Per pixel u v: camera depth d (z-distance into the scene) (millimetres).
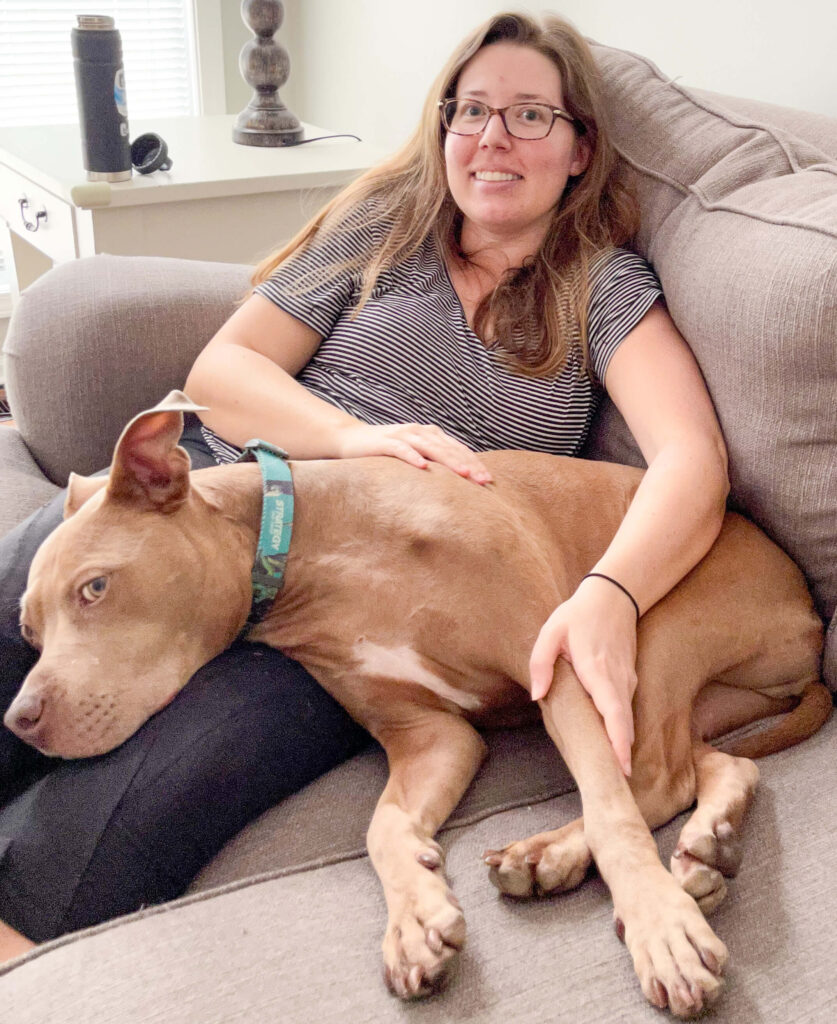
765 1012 841
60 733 1025
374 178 1639
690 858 959
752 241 1273
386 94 2816
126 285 1694
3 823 1066
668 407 1325
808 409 1213
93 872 1006
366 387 1467
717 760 1117
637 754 1098
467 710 1239
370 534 1194
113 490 1069
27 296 1716
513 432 1472
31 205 2410
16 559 1221
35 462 1696
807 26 1726
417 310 1484
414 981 850
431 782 1108
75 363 1640
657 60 2023
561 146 1479
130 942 918
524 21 1497
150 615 1071
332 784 1174
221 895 984
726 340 1277
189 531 1105
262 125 2514
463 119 1503
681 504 1206
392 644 1176
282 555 1156
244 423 1447
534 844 991
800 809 1064
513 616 1157
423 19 2588
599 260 1480
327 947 917
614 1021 838
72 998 863
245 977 877
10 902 1020
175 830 1034
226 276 1781
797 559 1307
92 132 2088
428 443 1287
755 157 1422
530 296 1490
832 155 1435
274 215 2303
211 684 1117
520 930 936
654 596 1173
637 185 1520
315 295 1545
